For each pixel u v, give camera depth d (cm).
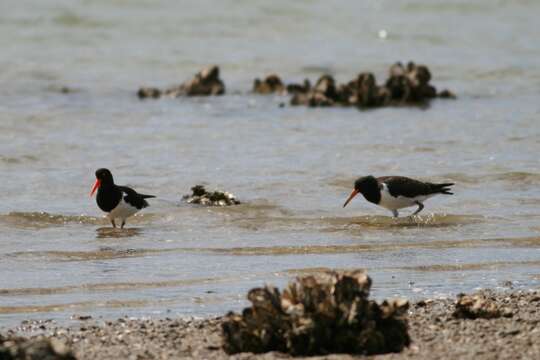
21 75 2961
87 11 3803
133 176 1875
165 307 1123
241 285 1216
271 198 1731
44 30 3550
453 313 1056
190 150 2095
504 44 3588
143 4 3991
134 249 1406
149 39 3541
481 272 1288
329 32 3784
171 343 969
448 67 3228
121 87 2891
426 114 2541
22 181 1827
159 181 1839
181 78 3062
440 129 2327
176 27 3712
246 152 2080
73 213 1627
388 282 1230
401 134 2267
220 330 1016
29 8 3809
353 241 1461
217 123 2405
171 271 1281
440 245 1436
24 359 820
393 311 935
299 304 928
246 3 4094
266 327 923
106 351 941
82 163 1970
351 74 3169
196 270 1286
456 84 2992
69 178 1853
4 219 1566
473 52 3459
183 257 1359
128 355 927
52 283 1221
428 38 3706
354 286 934
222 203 1684
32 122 2345
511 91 2856
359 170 1930
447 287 1209
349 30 3825
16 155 2000
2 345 863
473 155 2052
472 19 4062
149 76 3064
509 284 1225
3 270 1281
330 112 2592
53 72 3022
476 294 1155
